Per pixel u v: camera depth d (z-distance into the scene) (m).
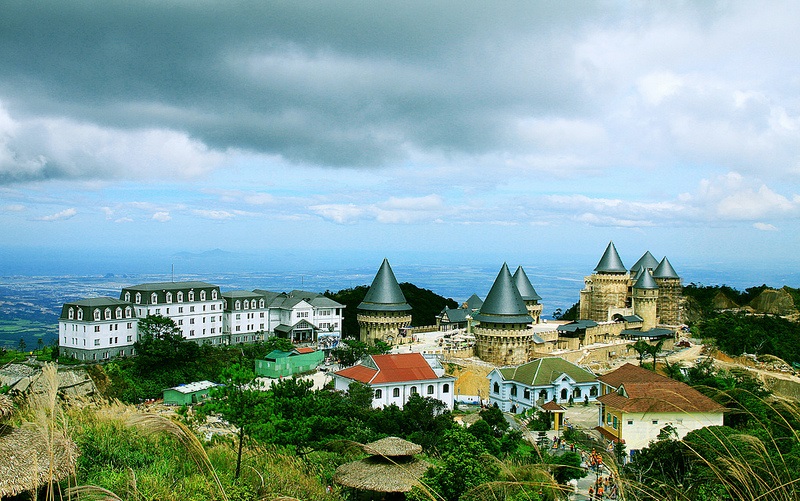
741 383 69.38
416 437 69.00
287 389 55.22
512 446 68.88
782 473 23.50
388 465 38.88
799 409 26.58
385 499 37.50
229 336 149.75
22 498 25.20
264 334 156.38
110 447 34.94
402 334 157.75
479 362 135.88
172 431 29.44
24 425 28.23
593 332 159.50
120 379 115.19
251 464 35.66
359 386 94.00
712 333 161.38
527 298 177.38
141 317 131.88
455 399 118.12
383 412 77.12
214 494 27.95
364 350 130.62
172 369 120.81
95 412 41.47
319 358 134.38
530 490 26.75
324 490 34.81
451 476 31.80
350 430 58.28
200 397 109.06
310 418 51.22
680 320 189.25
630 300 183.75
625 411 65.06
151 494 27.88
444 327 177.25
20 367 101.69
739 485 24.30
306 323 159.38
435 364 109.00
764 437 37.66
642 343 133.25
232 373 39.72
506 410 111.56
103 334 123.19
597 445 68.88
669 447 42.66
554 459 51.09
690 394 64.75
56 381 22.98
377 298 157.50
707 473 31.11
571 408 104.12
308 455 47.22
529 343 138.12
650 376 78.50
